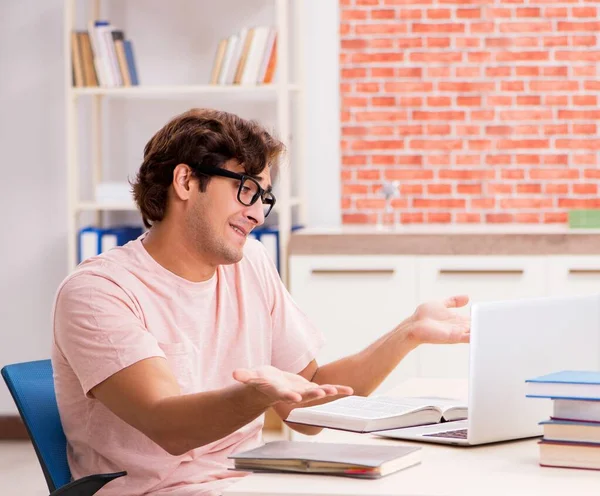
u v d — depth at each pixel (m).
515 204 5.09
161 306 2.07
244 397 1.62
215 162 2.01
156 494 2.00
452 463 1.69
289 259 4.58
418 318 2.18
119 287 2.01
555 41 5.03
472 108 5.09
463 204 5.11
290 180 5.13
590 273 4.39
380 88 5.12
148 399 1.80
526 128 5.07
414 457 1.67
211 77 4.82
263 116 5.18
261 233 4.67
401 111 5.12
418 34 5.09
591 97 5.03
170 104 5.17
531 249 4.42
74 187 4.82
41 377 2.15
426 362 4.50
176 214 2.07
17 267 5.26
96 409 2.03
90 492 1.87
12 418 5.24
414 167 5.13
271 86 4.67
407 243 4.50
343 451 1.65
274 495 1.49
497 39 5.05
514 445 1.84
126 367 1.87
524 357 1.85
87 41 4.77
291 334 2.33
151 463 2.02
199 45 5.14
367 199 5.16
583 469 1.64
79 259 4.80
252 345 2.24
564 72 5.04
